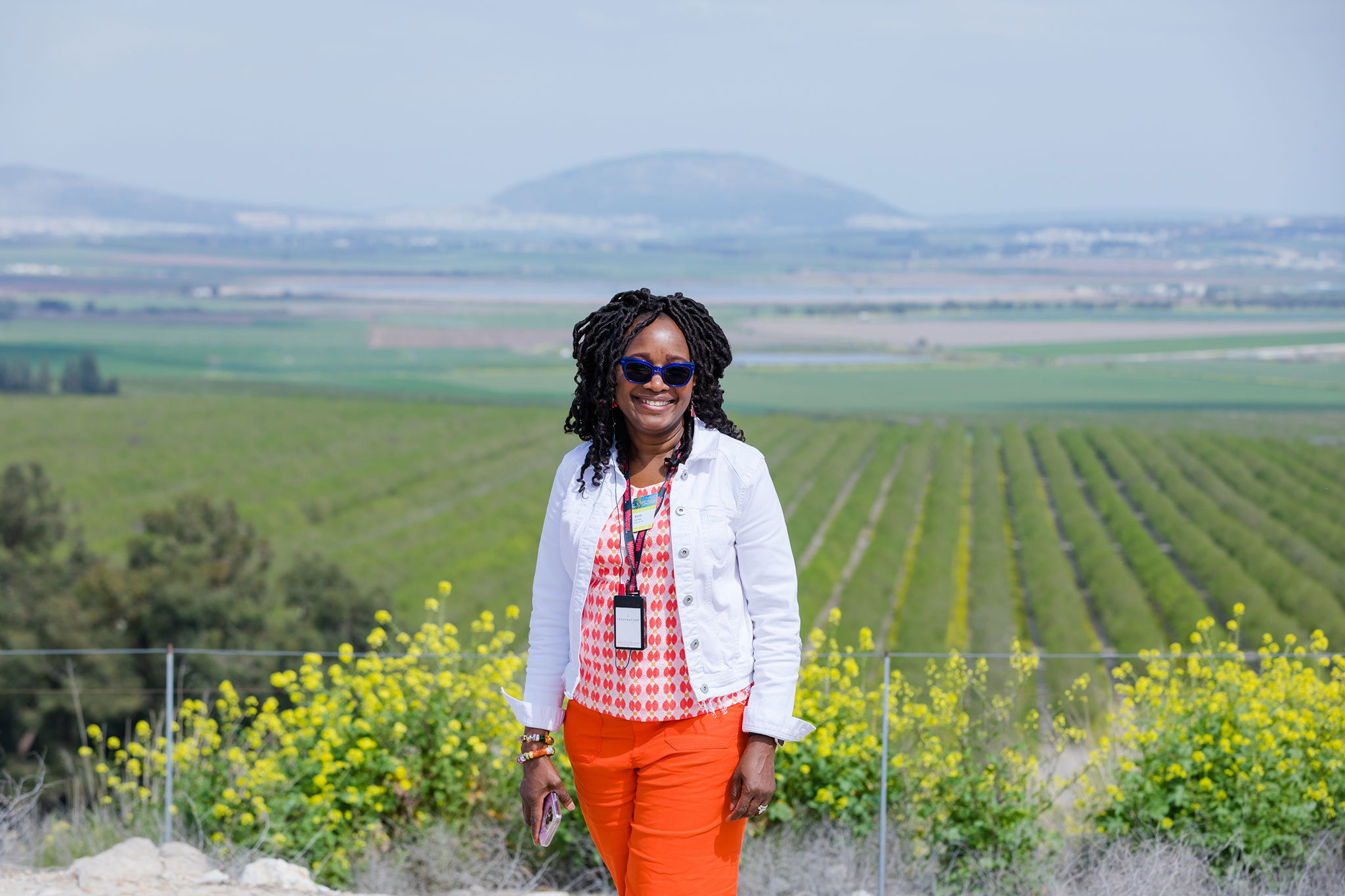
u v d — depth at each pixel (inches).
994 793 187.2
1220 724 193.0
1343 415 5162.4
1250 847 178.9
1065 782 203.9
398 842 190.2
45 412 4677.7
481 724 198.1
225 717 212.5
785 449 3703.3
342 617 1035.9
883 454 3678.6
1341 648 1537.9
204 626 936.9
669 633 96.0
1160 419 4926.2
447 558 2299.5
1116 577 1920.5
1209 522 2349.9
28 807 201.3
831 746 192.7
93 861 157.9
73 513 2511.1
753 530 96.7
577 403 100.9
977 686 211.6
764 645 97.4
